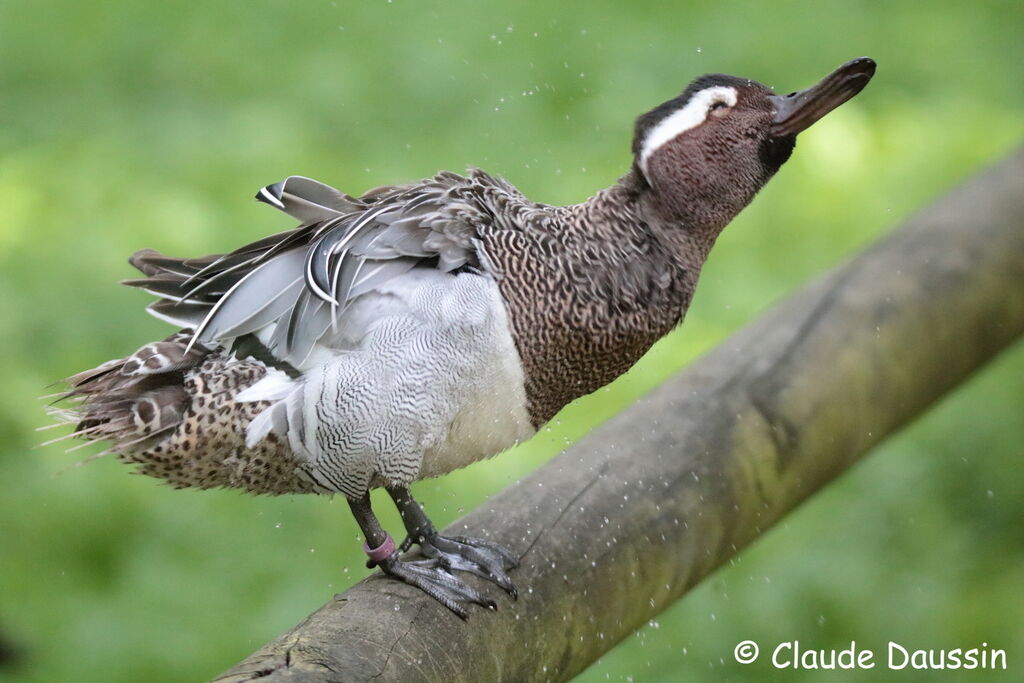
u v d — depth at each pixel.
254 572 7.90
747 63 12.49
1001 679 7.26
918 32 13.47
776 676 7.39
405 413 4.44
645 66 12.15
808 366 5.52
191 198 10.34
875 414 5.71
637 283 4.80
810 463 5.41
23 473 8.27
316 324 4.45
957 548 8.20
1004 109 12.27
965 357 6.14
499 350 4.55
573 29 12.55
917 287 5.97
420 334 4.43
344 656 3.83
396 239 4.52
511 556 4.50
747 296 9.87
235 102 11.73
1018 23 13.68
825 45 12.95
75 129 11.35
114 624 7.54
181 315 4.70
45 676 7.30
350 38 12.50
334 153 11.01
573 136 11.09
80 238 9.91
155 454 4.61
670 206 4.86
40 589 7.69
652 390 5.39
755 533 5.24
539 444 8.40
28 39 12.66
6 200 10.27
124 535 8.10
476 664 4.19
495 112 11.37
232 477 4.70
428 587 4.29
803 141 11.33
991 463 8.80
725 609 7.77
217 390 4.54
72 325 9.30
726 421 5.20
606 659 7.50
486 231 4.63
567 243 4.74
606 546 4.64
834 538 8.30
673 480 4.91
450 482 8.06
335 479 4.57
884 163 11.38
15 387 8.76
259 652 3.80
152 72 12.13
